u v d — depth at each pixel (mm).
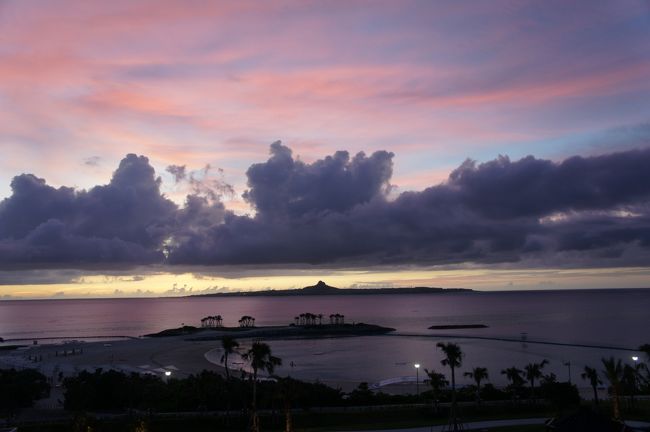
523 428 75688
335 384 157375
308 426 86562
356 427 82250
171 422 87562
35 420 89500
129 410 95938
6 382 103938
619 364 88812
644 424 74750
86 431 80688
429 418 90250
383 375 179250
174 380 107188
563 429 63469
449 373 179000
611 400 103812
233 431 84812
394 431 77250
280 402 94000
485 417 90000
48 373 164750
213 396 95562
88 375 106000
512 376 112625
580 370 180000
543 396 103625
